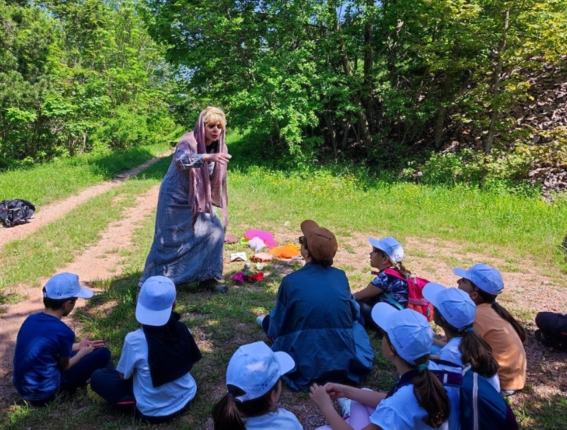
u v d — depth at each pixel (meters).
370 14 16.09
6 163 20.14
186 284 5.55
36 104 19.72
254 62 17.34
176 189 4.97
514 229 9.07
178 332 3.15
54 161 20.12
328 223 9.37
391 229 9.09
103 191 13.55
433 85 16.88
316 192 12.30
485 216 10.08
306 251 4.03
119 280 5.83
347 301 3.58
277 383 2.33
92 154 23.38
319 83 16.81
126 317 4.71
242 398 2.23
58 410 3.26
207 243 5.19
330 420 2.67
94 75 26.70
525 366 3.52
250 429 2.27
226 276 6.09
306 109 16.59
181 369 3.13
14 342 4.33
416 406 2.22
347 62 17.56
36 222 9.53
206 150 5.04
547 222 9.51
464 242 8.39
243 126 17.41
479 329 3.54
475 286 3.62
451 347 2.71
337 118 19.94
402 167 16.23
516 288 6.00
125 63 33.38
